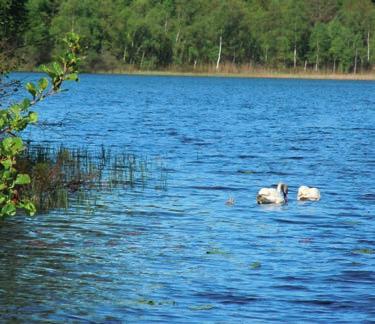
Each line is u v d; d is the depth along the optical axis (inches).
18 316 1069.8
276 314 1109.1
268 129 4370.1
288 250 1464.1
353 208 1919.3
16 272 1261.1
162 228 1626.5
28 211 871.7
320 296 1189.1
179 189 2124.8
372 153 3208.7
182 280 1254.9
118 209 1795.0
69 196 1911.9
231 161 2817.4
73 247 1432.1
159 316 1090.7
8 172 839.1
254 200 2005.4
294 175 2522.1
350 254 1441.9
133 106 6318.9
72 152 2573.8
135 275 1273.4
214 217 1761.8
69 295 1164.5
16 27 2033.7
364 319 1095.0
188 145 3324.3
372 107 7121.1
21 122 874.1
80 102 6633.9
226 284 1238.3
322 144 3550.7
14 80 1852.9
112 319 1074.1
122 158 2684.5
